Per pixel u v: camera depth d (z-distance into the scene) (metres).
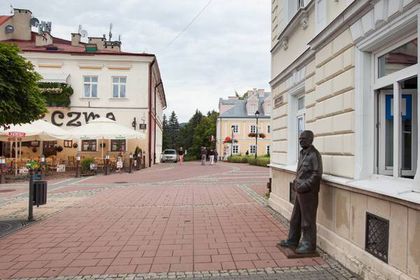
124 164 26.44
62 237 7.07
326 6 6.52
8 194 13.59
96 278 4.91
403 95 4.70
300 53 8.26
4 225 8.12
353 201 5.24
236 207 10.35
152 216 9.09
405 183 4.36
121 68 29.30
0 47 7.24
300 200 5.88
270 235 7.13
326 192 6.18
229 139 61.41
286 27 8.87
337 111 5.89
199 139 78.38
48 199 12.02
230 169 28.81
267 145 64.00
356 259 5.03
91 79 29.27
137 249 6.24
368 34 4.96
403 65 4.62
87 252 6.09
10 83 7.31
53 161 23.38
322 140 6.47
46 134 20.81
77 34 35.84
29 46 33.78
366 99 5.25
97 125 23.69
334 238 5.79
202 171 26.00
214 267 5.30
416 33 4.34
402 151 4.68
